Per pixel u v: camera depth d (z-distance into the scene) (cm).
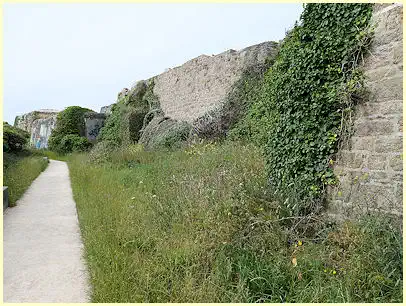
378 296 326
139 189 727
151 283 339
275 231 433
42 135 3328
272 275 354
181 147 1277
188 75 1672
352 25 470
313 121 502
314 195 497
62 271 399
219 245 404
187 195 564
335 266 372
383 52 436
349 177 465
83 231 524
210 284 336
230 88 1351
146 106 2041
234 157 780
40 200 799
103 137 2417
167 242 431
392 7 428
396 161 413
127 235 452
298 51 532
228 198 502
